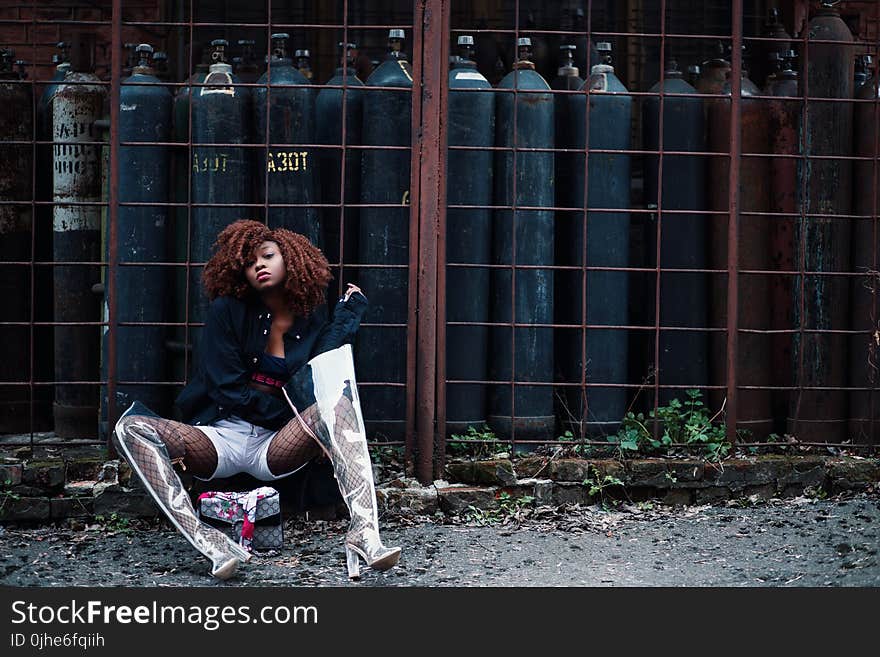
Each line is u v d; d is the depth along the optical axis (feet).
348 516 15.74
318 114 17.06
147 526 15.58
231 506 13.93
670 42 22.35
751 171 17.61
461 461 16.38
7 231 17.33
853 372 17.65
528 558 14.02
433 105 15.90
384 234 16.67
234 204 16.34
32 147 17.29
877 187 17.48
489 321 17.17
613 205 17.15
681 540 14.75
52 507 15.53
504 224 16.97
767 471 16.49
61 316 17.33
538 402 17.02
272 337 14.34
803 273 17.02
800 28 21.75
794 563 13.67
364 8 22.48
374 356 16.75
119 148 16.31
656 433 16.70
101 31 21.88
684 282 17.49
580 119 17.06
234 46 22.22
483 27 20.44
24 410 17.76
